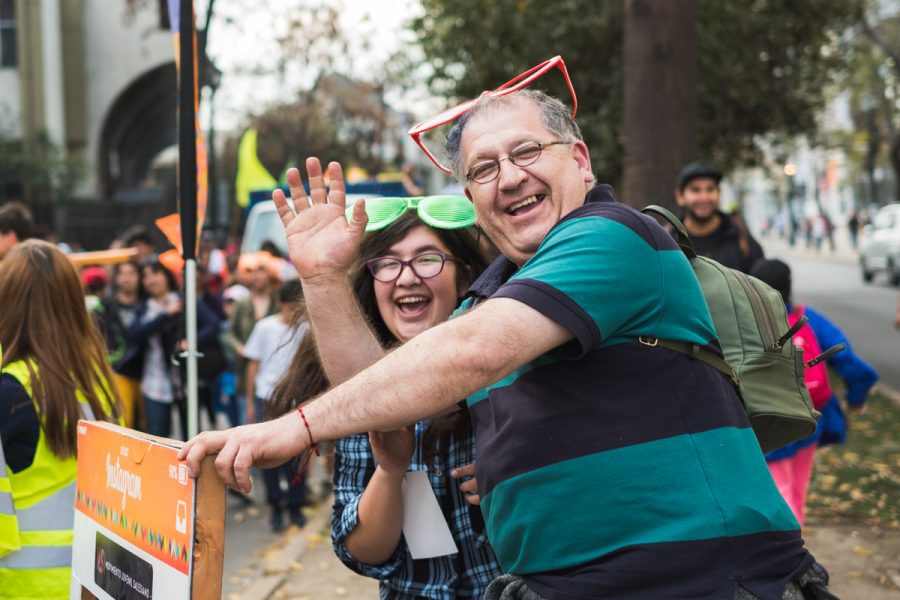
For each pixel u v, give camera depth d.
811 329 4.42
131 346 7.43
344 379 1.89
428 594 2.30
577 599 1.71
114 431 2.04
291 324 2.59
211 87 15.75
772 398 2.11
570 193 1.98
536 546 1.79
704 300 1.88
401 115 24.47
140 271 7.80
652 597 1.67
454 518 2.29
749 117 15.80
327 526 6.92
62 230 32.28
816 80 16.28
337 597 5.36
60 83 34.25
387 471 2.24
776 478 4.39
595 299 1.69
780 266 4.48
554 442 1.76
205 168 4.07
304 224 1.86
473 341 1.63
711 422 1.77
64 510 2.83
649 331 1.77
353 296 1.88
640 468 1.72
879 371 13.00
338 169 1.87
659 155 8.76
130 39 36.62
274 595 5.43
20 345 2.87
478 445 1.93
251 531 7.12
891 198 55.69
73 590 2.27
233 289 10.03
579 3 13.76
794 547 1.79
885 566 5.18
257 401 7.22
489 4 13.61
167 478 1.78
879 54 25.20
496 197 1.97
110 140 38.97
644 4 8.74
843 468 7.35
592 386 1.75
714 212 5.31
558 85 14.27
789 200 53.56
